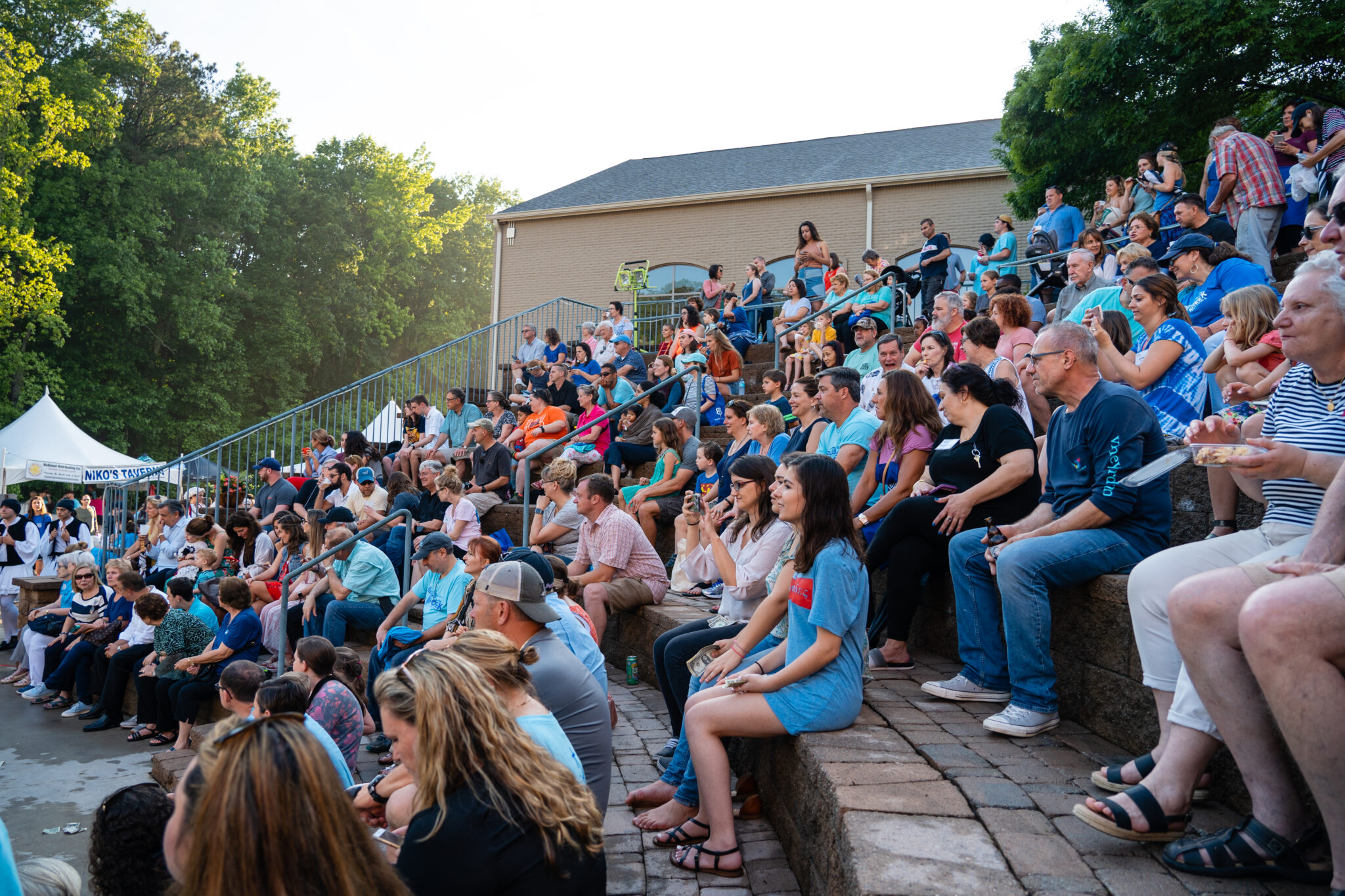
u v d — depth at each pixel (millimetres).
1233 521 3676
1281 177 8016
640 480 8891
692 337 10898
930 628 4680
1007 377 5277
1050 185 15266
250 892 1436
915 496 4363
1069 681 3369
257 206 35219
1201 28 12164
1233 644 2119
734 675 3363
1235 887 2047
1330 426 2377
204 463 13562
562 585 5270
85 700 8609
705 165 23969
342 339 39938
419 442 11570
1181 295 6246
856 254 19859
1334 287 2330
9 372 26188
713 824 3273
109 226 29781
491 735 2094
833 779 2717
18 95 25141
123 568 8703
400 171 42500
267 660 7973
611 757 3668
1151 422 3299
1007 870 2117
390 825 3221
